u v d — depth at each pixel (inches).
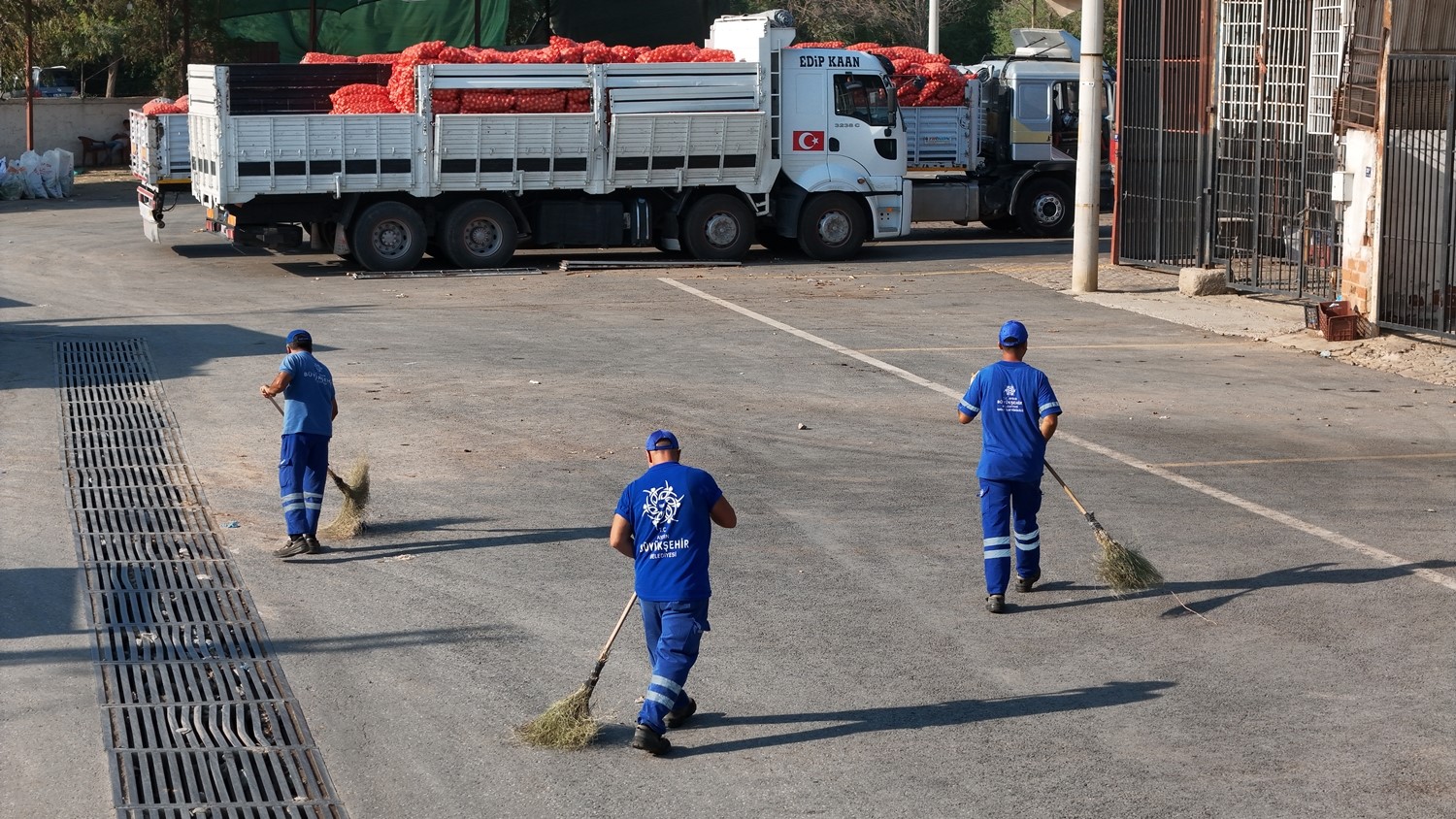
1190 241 2043.6
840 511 927.0
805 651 689.0
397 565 816.9
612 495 960.3
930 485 992.9
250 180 1878.7
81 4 3718.0
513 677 653.3
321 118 1884.8
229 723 599.2
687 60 2112.5
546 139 1983.3
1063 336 1598.2
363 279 1934.1
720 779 552.4
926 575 805.9
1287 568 819.4
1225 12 1882.4
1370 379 1387.8
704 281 1958.7
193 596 764.0
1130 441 1127.0
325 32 3432.6
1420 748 579.2
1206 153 1941.4
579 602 755.4
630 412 1195.3
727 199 2124.8
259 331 1539.1
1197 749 578.9
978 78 2632.9
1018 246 2428.6
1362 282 1587.1
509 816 521.3
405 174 1945.1
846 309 1749.5
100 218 2696.9
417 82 1924.2
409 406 1204.5
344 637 704.4
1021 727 601.6
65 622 716.7
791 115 2137.1
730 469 1027.3
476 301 1765.5
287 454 831.1
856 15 4933.6
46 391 1242.0
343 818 519.2
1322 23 1755.7
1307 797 535.5
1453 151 1466.5
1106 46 4798.2
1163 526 903.1
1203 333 1633.9
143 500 941.8
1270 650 692.1
